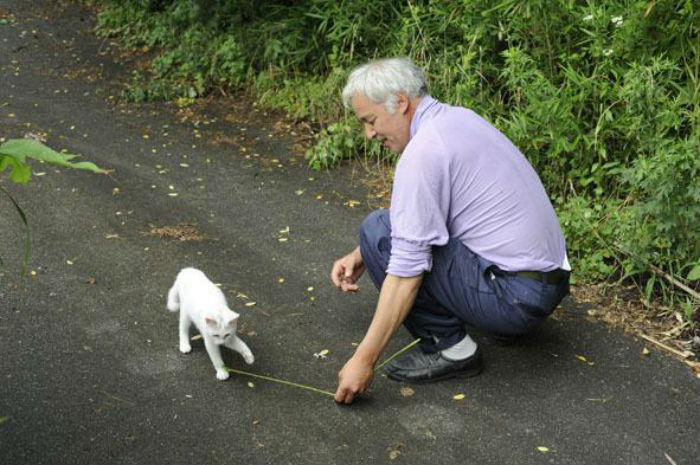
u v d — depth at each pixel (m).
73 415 2.79
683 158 3.48
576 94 4.55
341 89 6.10
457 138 2.71
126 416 2.80
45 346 3.22
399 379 3.03
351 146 5.51
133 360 3.16
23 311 3.48
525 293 2.81
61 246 4.16
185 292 3.12
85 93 7.11
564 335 3.38
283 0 7.26
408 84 2.71
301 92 6.41
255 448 2.65
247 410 2.86
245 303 3.65
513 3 4.67
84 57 8.12
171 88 7.05
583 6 4.78
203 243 4.28
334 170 5.45
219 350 3.12
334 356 3.23
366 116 2.79
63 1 10.01
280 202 4.91
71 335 3.32
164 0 8.58
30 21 9.28
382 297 2.72
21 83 7.37
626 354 3.25
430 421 2.81
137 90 6.88
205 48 7.37
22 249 4.10
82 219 4.52
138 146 5.86
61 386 2.96
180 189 5.06
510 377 3.07
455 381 3.04
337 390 2.92
